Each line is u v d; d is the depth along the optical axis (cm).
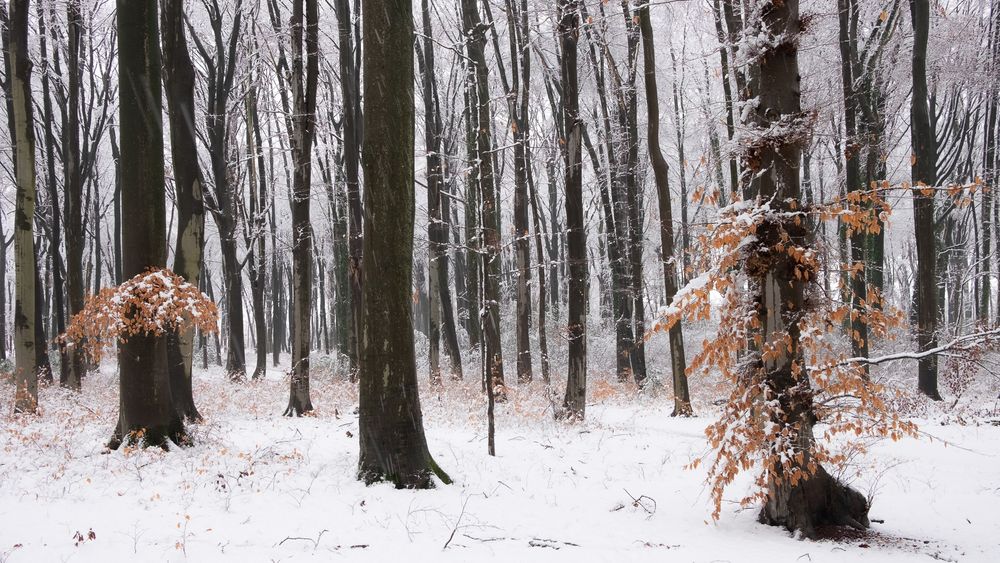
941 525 621
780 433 566
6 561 494
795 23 604
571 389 1231
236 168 2467
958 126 2558
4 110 2262
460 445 961
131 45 872
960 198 532
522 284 1734
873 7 1681
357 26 1964
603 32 1728
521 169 1636
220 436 975
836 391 584
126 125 877
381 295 736
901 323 581
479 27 1252
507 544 550
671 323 590
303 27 1352
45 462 788
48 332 3044
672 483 779
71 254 1753
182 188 1070
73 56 1756
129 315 846
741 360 612
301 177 1334
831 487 608
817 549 548
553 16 1708
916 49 1445
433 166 1958
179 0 1077
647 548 546
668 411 1430
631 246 2002
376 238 738
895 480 774
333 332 3666
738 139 614
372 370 737
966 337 577
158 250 895
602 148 2230
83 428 1005
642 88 2342
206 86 2559
